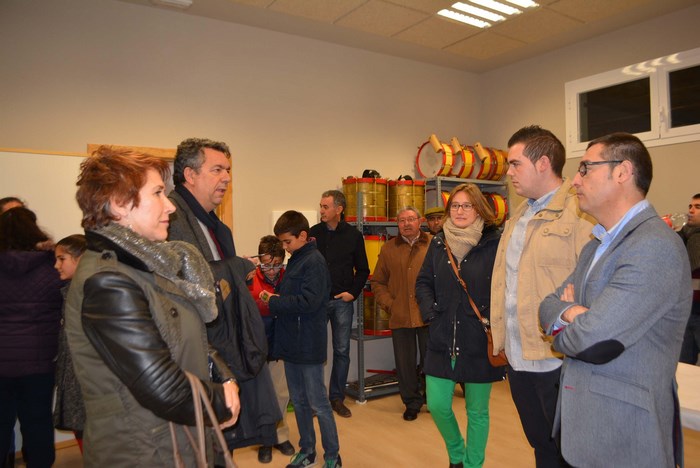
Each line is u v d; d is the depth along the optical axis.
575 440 1.25
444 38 4.36
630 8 3.85
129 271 0.98
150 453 0.97
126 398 0.96
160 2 3.47
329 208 3.88
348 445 3.07
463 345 2.18
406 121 4.92
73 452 3.09
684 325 1.20
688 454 2.84
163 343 0.96
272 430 1.60
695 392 1.63
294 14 3.78
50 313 2.23
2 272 2.17
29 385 2.21
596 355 1.15
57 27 3.28
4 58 3.12
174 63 3.70
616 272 1.20
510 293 1.89
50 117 3.26
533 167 1.82
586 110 4.59
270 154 4.11
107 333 0.91
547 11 3.87
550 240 1.73
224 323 1.44
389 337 4.36
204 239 1.54
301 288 2.54
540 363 1.76
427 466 2.77
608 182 1.29
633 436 1.16
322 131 4.39
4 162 3.05
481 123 5.44
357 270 3.89
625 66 4.24
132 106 3.53
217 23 3.88
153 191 1.07
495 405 3.74
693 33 3.85
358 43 4.47
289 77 4.21
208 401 0.99
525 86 5.03
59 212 3.20
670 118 4.03
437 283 2.31
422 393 3.86
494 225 2.29
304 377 2.60
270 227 4.08
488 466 2.72
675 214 3.97
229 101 3.92
